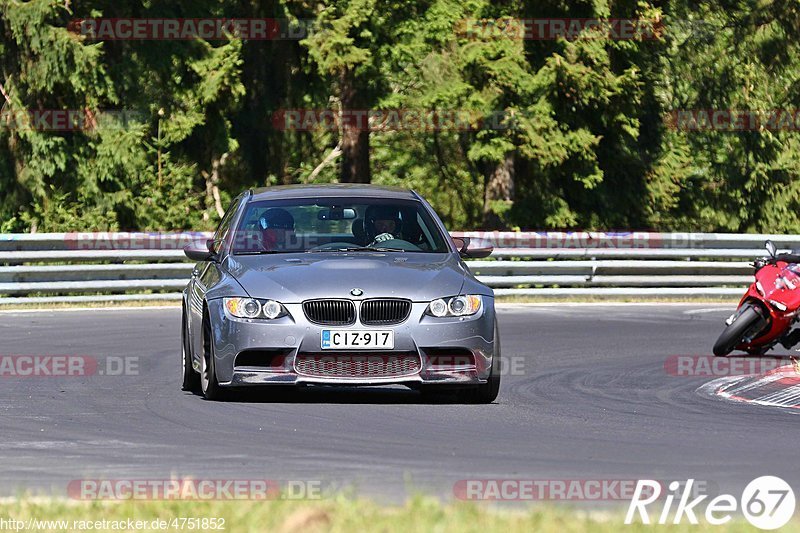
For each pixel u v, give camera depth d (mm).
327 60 98000
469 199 133000
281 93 107625
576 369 41719
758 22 118375
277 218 35156
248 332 31422
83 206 97125
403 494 21781
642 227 111500
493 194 105812
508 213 105625
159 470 24094
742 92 120625
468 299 32094
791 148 123562
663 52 114188
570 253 73562
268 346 31281
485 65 97625
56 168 96188
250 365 31641
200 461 25000
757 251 77062
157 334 50719
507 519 18672
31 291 63906
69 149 95375
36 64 91625
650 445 27359
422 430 28891
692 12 117125
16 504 20156
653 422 30797
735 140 121875
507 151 103000
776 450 26859
